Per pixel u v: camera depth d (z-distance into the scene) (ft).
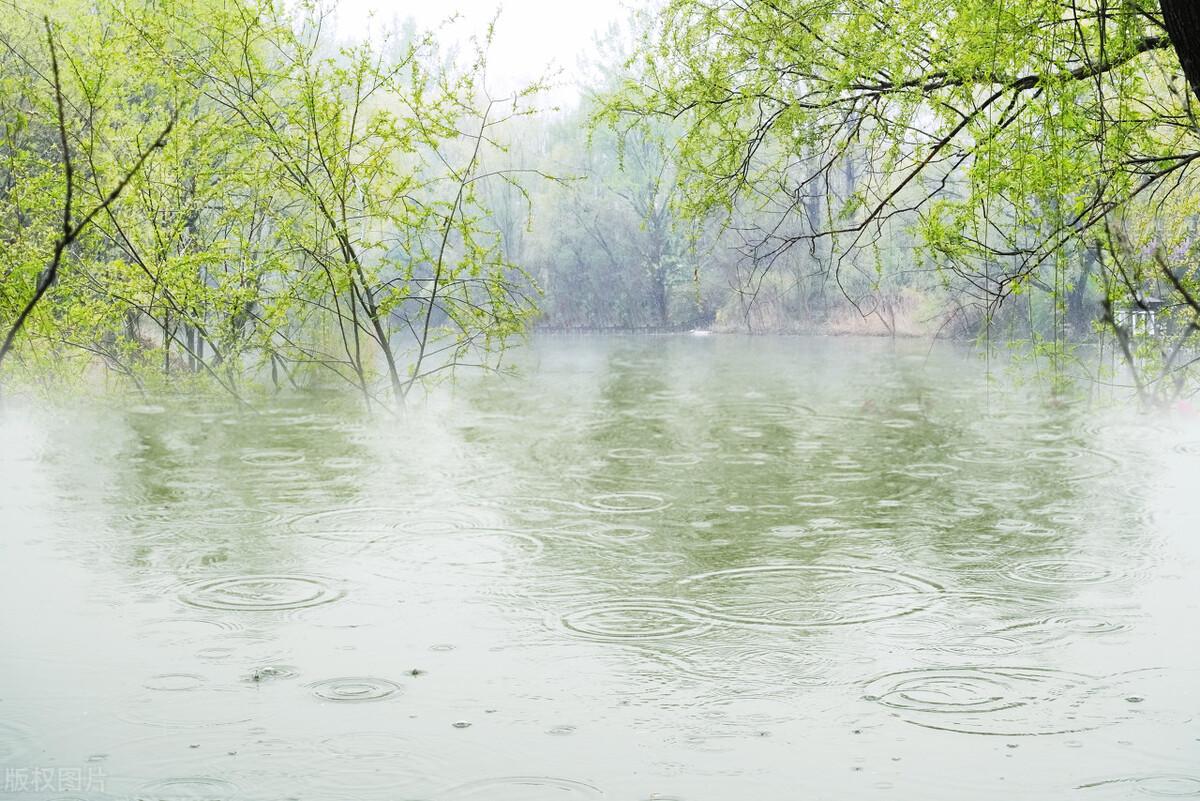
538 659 18.11
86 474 32.35
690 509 28.37
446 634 19.27
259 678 17.28
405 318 40.70
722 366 73.51
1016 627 19.47
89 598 21.03
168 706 16.24
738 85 26.96
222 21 38.47
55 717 15.79
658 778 14.16
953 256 23.34
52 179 39.04
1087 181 22.12
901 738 15.20
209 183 43.21
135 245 41.78
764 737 15.28
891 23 24.13
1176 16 15.25
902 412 46.50
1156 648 18.39
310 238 39.27
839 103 26.02
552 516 27.63
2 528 26.12
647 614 20.31
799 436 40.40
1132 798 13.50
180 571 22.81
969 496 29.73
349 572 22.81
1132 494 29.76
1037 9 21.77
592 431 41.73
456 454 36.22
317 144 38.29
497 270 40.11
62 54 40.68
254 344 42.70
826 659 18.07
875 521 27.04
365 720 15.80
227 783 13.92
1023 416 44.39
